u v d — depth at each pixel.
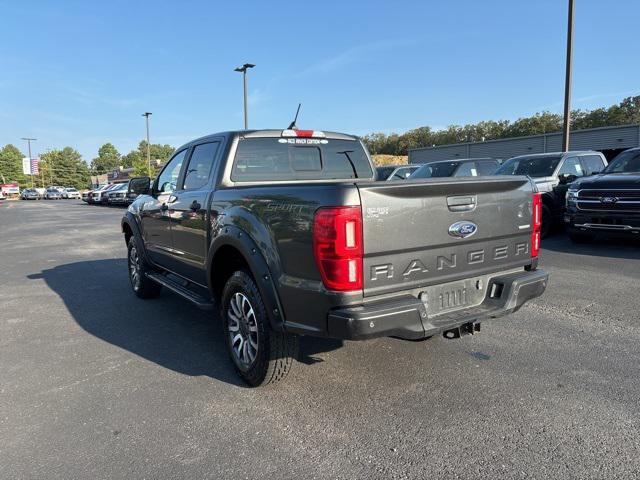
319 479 2.67
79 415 3.44
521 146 41.19
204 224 4.34
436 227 3.26
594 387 3.63
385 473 2.70
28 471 2.79
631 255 8.48
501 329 4.95
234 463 2.83
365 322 2.91
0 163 108.38
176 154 5.61
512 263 3.79
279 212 3.28
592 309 5.51
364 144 5.30
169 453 2.94
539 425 3.13
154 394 3.75
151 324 5.56
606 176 9.22
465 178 3.55
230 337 4.04
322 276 2.99
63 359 4.53
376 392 3.67
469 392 3.62
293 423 3.26
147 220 6.00
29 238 15.19
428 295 3.33
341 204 2.88
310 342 4.70
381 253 3.03
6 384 4.00
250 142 4.46
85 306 6.42
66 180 117.94
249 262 3.53
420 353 4.38
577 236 9.77
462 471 2.69
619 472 2.64
